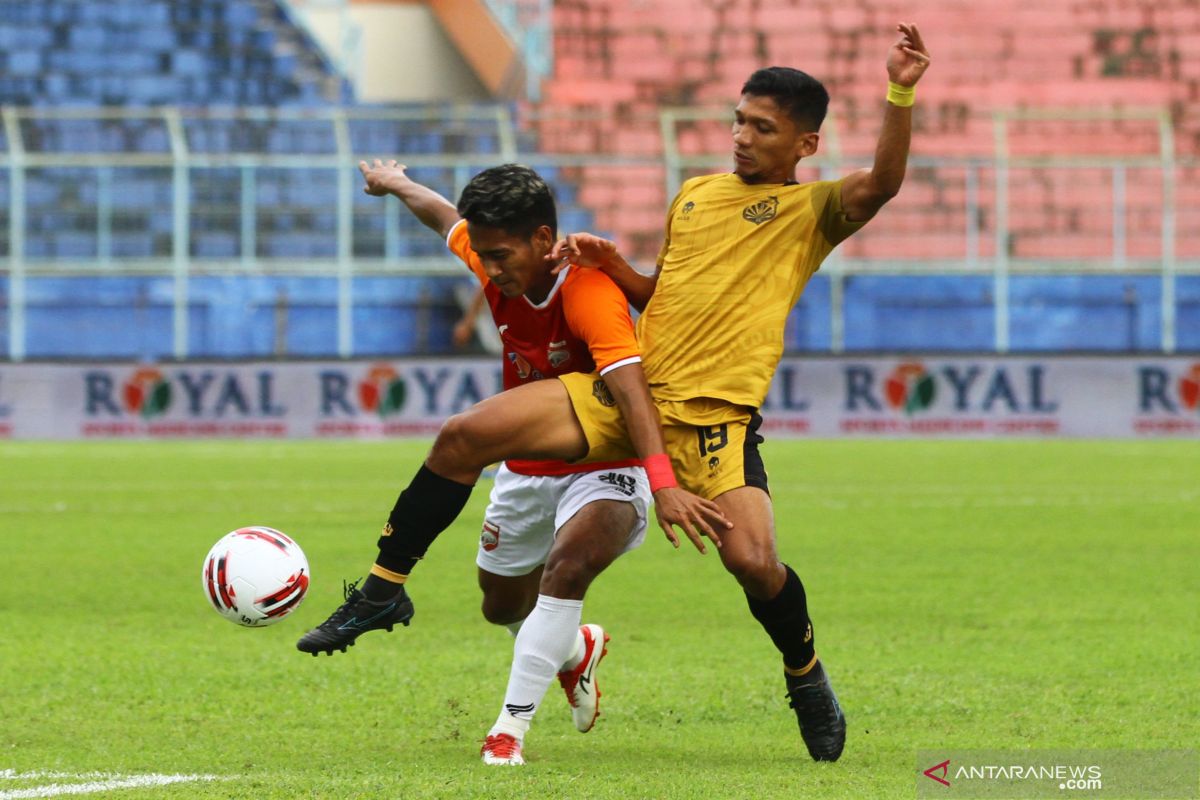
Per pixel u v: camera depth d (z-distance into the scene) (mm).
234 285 72312
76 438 67375
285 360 67375
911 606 24125
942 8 86438
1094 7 86375
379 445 64250
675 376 14188
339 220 67812
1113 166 67188
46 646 20516
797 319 72250
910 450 60250
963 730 15305
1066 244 77938
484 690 17609
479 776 12930
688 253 14547
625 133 79125
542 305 14250
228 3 86375
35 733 15156
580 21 86250
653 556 31109
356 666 19141
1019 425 67062
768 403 67250
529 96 85250
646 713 16422
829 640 21094
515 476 14938
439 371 67188
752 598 13766
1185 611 23578
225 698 17078
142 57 85062
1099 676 18266
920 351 72562
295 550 13961
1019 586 26266
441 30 97750
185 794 12188
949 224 77188
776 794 12242
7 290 73625
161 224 73688
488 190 13664
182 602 24828
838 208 14312
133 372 67375
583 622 22797
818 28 86250
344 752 14289
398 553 13852
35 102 84062
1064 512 38406
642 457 13555
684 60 85750
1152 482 46594
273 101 85625
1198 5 86250
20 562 29500
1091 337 72812
